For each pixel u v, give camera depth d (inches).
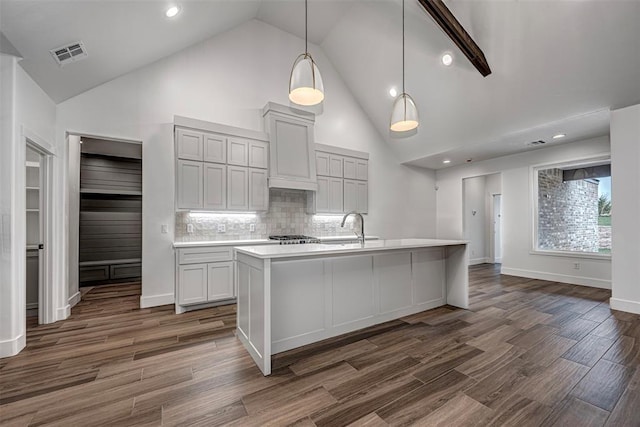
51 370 82.6
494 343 100.0
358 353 92.8
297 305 97.5
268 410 64.7
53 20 90.7
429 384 74.9
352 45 196.4
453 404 66.7
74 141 156.9
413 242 134.0
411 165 264.5
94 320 125.7
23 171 98.7
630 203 132.8
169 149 152.6
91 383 75.7
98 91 137.3
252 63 180.4
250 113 177.5
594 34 117.5
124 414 63.4
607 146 178.2
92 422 60.9
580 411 63.9
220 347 97.8
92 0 93.0
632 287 132.6
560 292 172.6
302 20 186.4
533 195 216.2
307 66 103.7
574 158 192.5
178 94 155.9
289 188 174.1
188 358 89.7
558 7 116.6
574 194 200.7
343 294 109.0
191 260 138.0
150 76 149.2
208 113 163.9
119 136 141.0
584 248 195.3
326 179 198.8
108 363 86.6
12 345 91.7
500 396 69.7
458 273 143.5
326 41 207.2
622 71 123.0
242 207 159.0
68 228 142.3
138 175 222.4
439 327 115.6
